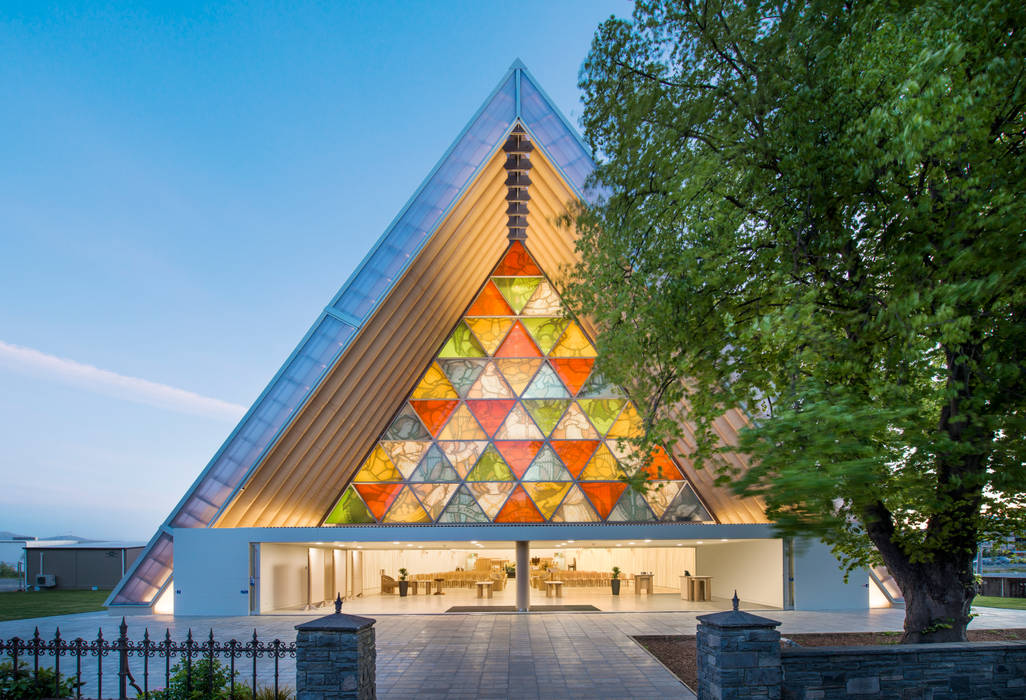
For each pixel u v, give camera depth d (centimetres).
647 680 1124
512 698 1020
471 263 2370
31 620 1945
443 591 2969
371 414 2294
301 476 2164
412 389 2497
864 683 915
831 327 880
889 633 1483
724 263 947
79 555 3566
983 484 842
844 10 806
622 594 2786
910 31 706
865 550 1183
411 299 2078
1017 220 657
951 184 753
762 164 906
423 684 1109
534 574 3052
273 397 1997
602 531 2092
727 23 884
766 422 724
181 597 2045
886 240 812
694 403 1055
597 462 2414
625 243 1030
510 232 2531
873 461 631
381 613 2067
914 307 711
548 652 1380
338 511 2411
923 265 765
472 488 2398
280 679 1145
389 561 3441
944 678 929
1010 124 766
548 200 2205
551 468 2411
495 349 2533
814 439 653
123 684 861
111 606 2156
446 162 1991
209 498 2058
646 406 1106
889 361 806
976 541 1010
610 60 994
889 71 715
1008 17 674
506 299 2586
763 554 2264
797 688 905
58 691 865
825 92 806
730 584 2575
